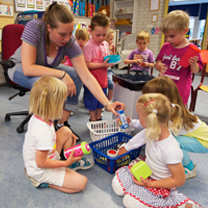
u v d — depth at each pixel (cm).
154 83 118
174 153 94
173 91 115
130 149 129
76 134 167
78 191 110
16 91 301
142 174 100
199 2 938
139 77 171
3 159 137
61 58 153
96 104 190
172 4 1014
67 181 106
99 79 190
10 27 201
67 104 154
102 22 174
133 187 101
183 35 160
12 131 177
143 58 281
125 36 539
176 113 106
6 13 290
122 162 130
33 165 102
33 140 96
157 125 89
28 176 110
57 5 120
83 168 129
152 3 593
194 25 981
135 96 155
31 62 135
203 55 232
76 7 453
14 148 151
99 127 171
